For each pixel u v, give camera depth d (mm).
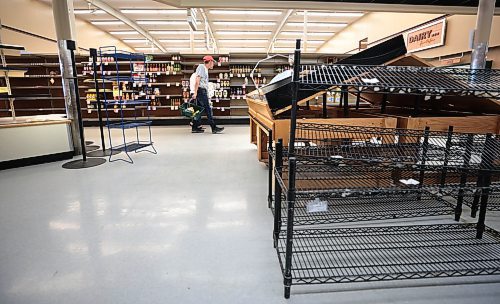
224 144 5746
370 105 4680
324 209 2096
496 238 2123
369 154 2164
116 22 11586
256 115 4211
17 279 1708
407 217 2451
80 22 10922
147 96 7621
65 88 4719
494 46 5254
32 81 8188
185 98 8414
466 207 2701
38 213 2605
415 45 7688
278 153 1912
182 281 1684
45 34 9141
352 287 1634
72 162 4383
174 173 3838
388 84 1579
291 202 1468
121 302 1522
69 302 1525
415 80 1710
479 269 1668
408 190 1627
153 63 8508
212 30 12750
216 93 8648
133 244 2086
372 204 2725
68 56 4703
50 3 9234
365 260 1854
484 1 3773
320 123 2811
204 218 2500
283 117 3152
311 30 12805
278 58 8883
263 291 1600
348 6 5422
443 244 2037
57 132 4516
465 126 2896
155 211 2646
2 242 2113
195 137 6547
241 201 2873
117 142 6000
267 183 3422
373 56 2752
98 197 2990
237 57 8984
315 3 5383
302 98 2855
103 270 1788
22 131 4172
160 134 6980
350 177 2686
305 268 1725
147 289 1619
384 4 5449
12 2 7637
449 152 2193
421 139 2520
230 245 2066
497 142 2070
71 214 2586
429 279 1699
